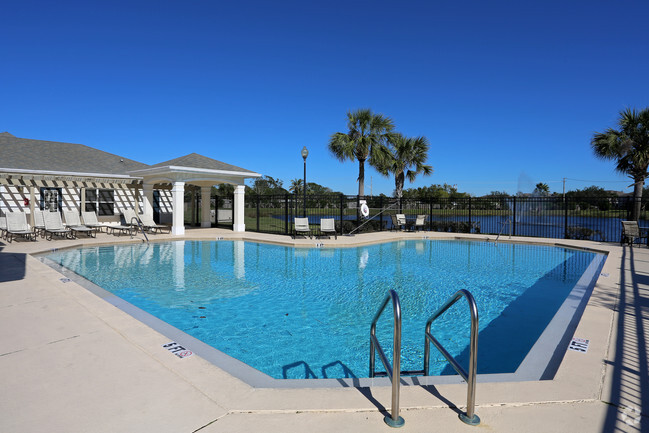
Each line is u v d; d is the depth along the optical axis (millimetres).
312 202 24125
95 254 11945
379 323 5719
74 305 5094
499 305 6758
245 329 5398
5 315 4633
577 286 7469
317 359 4387
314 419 2387
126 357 3381
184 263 10609
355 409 2510
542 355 3744
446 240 16641
